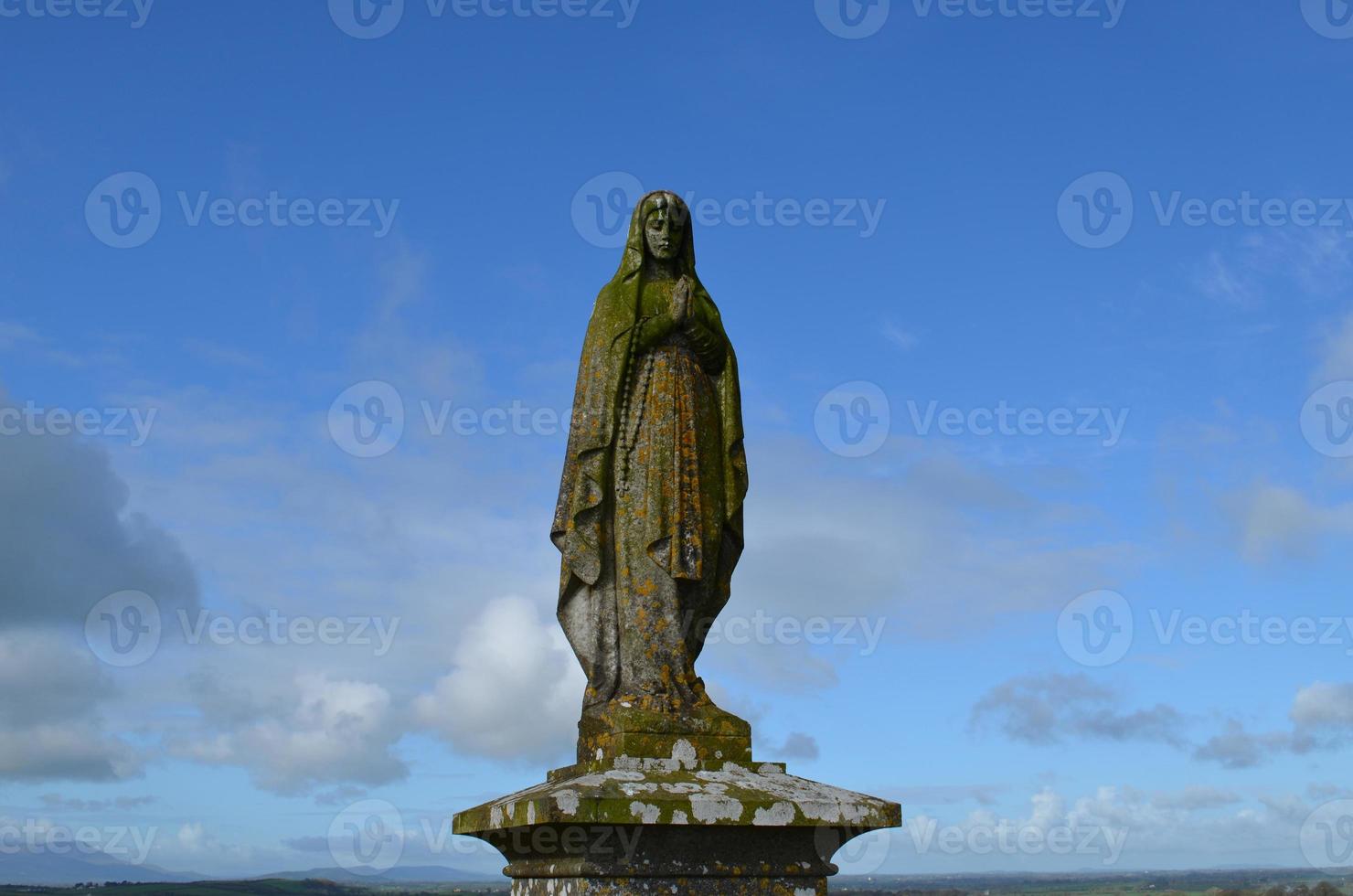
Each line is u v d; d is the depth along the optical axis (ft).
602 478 32.94
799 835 28.91
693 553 32.42
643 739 30.27
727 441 34.30
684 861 28.02
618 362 33.42
